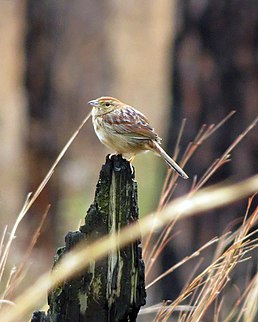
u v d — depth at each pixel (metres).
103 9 19.39
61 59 17.52
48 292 5.78
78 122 18.36
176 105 12.98
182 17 12.80
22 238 16.45
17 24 26.44
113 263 5.71
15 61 25.69
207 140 12.50
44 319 5.75
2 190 19.33
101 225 5.76
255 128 12.33
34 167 17.42
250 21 12.30
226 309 9.09
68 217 18.72
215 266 6.66
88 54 18.62
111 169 5.82
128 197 5.79
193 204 6.77
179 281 12.53
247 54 12.34
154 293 12.92
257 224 10.41
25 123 17.61
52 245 16.81
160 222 6.82
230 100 12.50
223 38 12.45
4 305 6.82
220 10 12.41
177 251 12.52
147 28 28.58
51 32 17.19
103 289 5.71
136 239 5.73
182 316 6.71
